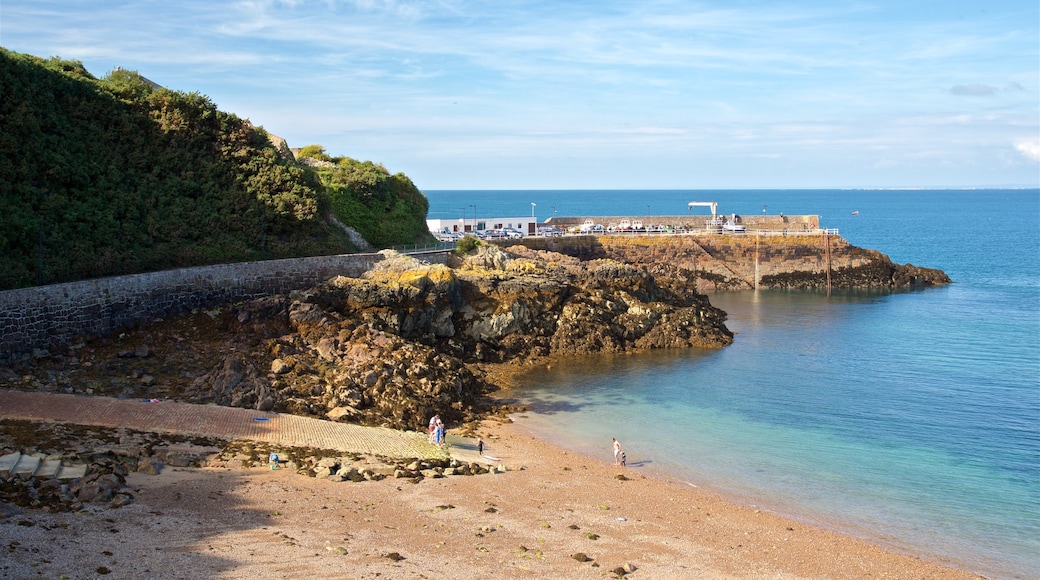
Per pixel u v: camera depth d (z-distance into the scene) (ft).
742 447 156.04
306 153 320.29
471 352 218.38
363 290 203.31
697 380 207.41
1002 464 148.77
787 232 403.34
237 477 117.60
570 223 473.67
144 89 234.17
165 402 145.18
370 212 274.77
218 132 238.07
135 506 102.63
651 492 130.72
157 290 182.80
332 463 127.24
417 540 102.53
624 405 183.52
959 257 553.64
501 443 154.20
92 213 190.29
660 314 254.88
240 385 156.04
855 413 179.93
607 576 96.78
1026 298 362.33
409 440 145.28
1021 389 201.36
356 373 169.89
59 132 200.64
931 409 183.62
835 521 122.31
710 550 108.37
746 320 300.40
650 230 424.46
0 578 78.84
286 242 228.43
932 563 108.99
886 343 257.96
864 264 400.88
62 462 109.91
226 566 89.20
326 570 90.84
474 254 256.52
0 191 175.42
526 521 113.19
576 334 235.81
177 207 210.38
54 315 159.22
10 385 141.38
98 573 83.30
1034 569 108.37
